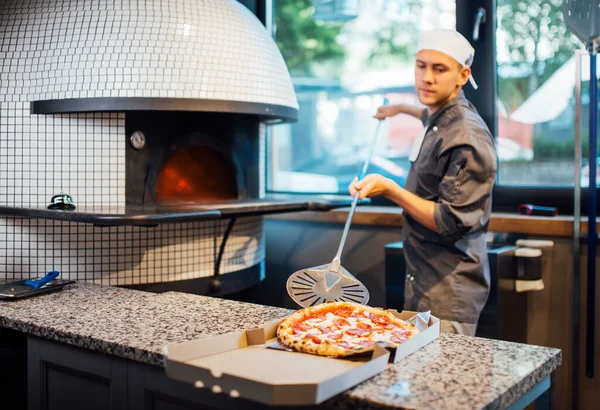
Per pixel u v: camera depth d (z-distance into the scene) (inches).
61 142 92.6
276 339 56.2
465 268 86.4
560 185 112.4
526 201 114.8
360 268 125.1
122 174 94.0
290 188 145.2
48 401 65.5
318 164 141.3
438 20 122.7
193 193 106.0
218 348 52.1
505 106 116.6
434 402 44.2
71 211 82.6
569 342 103.2
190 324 63.4
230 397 51.3
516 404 49.3
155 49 91.7
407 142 129.5
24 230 94.0
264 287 138.1
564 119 110.9
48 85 91.4
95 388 61.1
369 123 133.9
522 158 115.8
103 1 94.0
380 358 49.3
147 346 55.9
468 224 81.8
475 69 117.6
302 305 68.1
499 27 115.7
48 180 93.1
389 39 129.4
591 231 96.5
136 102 89.8
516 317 103.1
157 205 94.4
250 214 95.0
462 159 82.7
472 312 86.8
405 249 92.2
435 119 88.7
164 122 96.9
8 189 93.8
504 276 98.0
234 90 96.0
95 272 94.3
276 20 143.5
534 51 112.7
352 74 134.8
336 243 128.1
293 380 46.3
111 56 90.7
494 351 55.6
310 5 138.0
